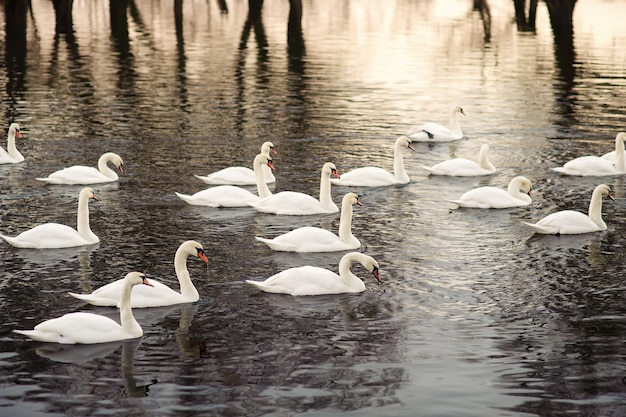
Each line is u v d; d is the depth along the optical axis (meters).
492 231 24.75
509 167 32.41
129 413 14.62
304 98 44.38
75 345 17.09
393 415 14.59
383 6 94.81
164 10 89.00
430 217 26.20
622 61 55.31
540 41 65.38
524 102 43.75
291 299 19.53
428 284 20.52
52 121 38.62
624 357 16.62
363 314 18.72
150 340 17.38
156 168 31.55
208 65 53.88
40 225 23.05
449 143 36.44
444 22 78.94
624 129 37.91
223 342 17.30
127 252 22.64
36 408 14.74
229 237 24.09
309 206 26.45
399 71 52.66
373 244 23.59
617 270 21.42
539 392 15.35
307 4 96.69
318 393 15.30
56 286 20.12
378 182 29.84
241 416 14.53
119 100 43.12
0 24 74.00
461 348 17.05
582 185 29.98
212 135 36.47
